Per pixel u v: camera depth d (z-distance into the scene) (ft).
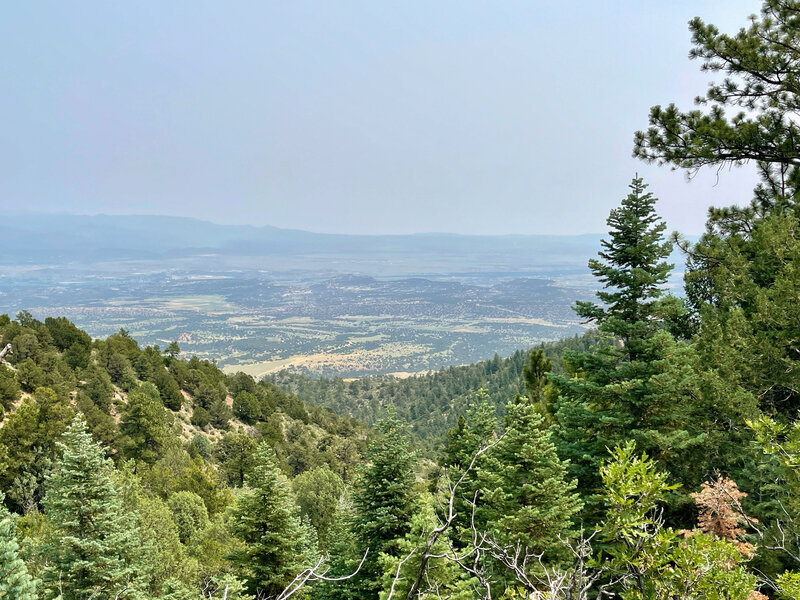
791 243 44.65
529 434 44.11
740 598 12.15
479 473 44.37
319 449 341.62
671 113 55.42
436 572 35.68
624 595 12.76
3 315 234.17
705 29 52.65
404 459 50.49
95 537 60.18
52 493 60.90
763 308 41.39
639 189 46.75
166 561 82.69
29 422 146.10
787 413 41.96
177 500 137.69
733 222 61.93
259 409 342.23
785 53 51.31
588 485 47.50
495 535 36.65
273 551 52.85
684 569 12.37
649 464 12.85
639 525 12.60
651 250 45.44
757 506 34.06
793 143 51.57
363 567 48.62
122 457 185.47
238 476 226.58
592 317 48.78
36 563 65.26
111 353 277.03
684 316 62.23
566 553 38.27
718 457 42.91
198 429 289.53
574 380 47.85
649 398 43.96
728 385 40.83
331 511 148.66
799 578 14.51
